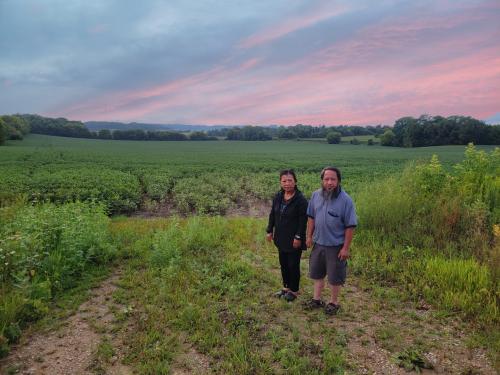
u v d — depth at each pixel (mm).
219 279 5520
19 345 3811
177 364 3502
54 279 5277
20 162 38656
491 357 3535
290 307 4723
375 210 7945
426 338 3949
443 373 3365
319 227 4469
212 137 131875
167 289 5156
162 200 17500
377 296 5008
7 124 89500
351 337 3992
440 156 54469
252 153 67438
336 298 4578
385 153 65562
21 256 5320
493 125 82688
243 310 4586
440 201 7805
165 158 51844
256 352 3658
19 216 7309
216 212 15078
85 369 3424
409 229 7297
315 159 51094
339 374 3305
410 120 93875
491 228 7039
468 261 5578
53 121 137125
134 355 3611
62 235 6367
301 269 6219
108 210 14352
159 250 6406
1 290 4602
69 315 4484
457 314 4434
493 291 4785
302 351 3699
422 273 5551
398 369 3420
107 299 4953
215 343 3842
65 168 33438
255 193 19062
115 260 6523
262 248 7387
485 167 9219
